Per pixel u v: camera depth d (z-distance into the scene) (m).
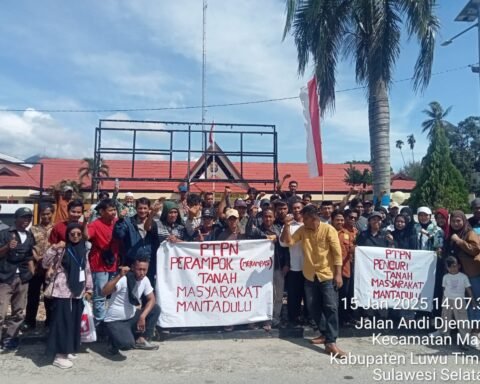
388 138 12.09
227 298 6.62
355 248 6.97
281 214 6.95
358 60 13.09
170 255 6.50
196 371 5.21
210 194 9.01
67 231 5.39
